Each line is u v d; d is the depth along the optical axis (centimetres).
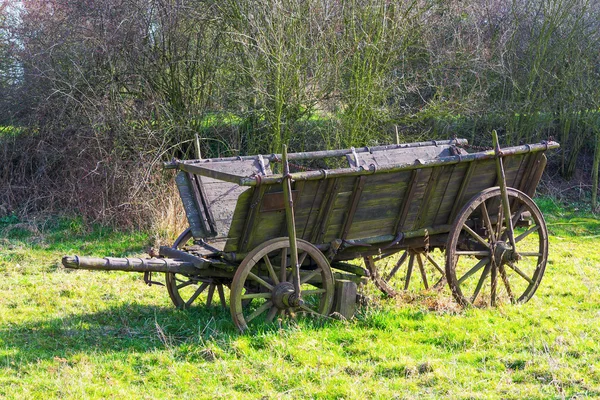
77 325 727
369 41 1322
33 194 1333
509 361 612
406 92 1459
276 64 1262
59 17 1339
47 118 1338
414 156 879
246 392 554
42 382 569
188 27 1383
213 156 1419
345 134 1383
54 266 1023
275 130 1321
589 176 1691
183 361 618
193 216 766
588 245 1221
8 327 727
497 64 1574
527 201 792
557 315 758
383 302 802
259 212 670
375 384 563
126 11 1324
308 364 604
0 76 1366
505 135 1630
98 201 1254
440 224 783
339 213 714
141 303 819
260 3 1295
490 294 810
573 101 1602
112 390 554
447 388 555
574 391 545
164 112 1356
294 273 681
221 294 786
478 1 1580
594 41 1581
